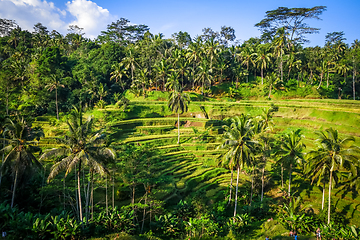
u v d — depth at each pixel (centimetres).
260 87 9481
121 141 5219
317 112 6581
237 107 7775
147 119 6981
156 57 9594
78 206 3319
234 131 3525
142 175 3272
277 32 9550
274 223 3344
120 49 10094
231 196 4266
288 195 4019
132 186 3644
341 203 3859
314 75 9975
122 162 3350
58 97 7831
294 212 3425
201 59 9281
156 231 3178
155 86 9369
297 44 10212
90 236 2678
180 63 8469
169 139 6078
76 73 8475
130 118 7069
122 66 9538
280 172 4819
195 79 9112
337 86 9031
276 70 10019
